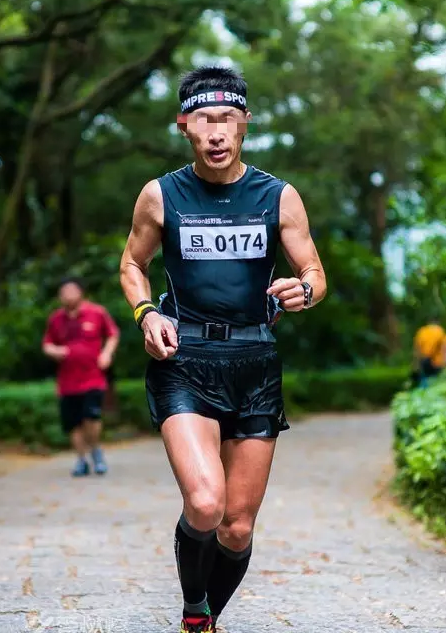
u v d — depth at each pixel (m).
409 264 12.18
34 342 22.44
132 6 20.28
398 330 35.56
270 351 4.96
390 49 16.08
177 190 4.89
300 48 26.16
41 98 23.69
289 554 7.78
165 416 4.77
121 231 33.88
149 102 29.08
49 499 11.12
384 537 8.50
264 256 4.89
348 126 27.08
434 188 12.23
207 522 4.52
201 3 19.42
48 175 26.98
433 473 8.94
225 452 4.94
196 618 4.95
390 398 28.94
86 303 13.42
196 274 4.86
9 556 7.72
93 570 7.17
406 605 6.12
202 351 4.85
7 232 23.84
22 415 17.45
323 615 5.89
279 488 11.92
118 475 13.47
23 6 20.81
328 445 17.70
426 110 26.23
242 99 4.81
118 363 22.41
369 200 33.22
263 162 27.34
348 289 33.06
